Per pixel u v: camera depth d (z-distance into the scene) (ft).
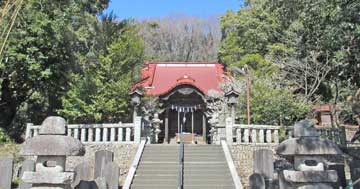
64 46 53.01
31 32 48.78
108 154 25.44
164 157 42.60
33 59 48.88
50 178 16.05
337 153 15.70
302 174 15.61
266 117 55.77
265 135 46.80
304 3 33.40
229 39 87.45
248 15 81.92
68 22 54.39
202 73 86.69
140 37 57.52
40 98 54.24
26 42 48.24
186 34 174.40
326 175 15.60
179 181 32.71
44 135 16.48
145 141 45.34
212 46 168.14
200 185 35.63
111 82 49.70
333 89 67.05
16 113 55.42
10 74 48.44
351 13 27.35
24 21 47.09
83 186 20.85
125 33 54.95
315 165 16.15
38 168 16.28
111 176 23.97
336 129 46.19
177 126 77.41
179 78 77.77
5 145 44.19
